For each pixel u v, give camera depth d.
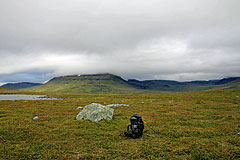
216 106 31.86
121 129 15.34
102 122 18.61
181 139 11.88
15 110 28.19
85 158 8.69
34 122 18.25
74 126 16.52
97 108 22.05
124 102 44.44
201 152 9.25
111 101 48.16
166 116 22.31
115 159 8.53
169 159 8.52
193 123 17.62
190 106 33.03
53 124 17.33
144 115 23.20
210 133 13.52
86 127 16.19
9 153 9.30
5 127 15.41
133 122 12.56
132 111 27.41
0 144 10.80
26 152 9.53
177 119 20.06
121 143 11.09
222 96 51.44
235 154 8.90
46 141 11.62
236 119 19.70
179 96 60.38
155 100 49.44
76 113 25.78
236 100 40.97
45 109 30.30
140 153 9.30
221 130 14.47
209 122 18.05
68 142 11.41
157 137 12.64
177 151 9.55
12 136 12.71
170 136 12.88
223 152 9.20
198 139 11.89
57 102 45.00
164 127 15.95
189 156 8.81
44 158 8.66
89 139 12.16
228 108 29.00
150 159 8.59
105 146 10.47
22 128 15.20
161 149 9.88
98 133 13.77
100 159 8.62
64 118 21.28
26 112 26.20
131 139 12.16
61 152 9.48
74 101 48.44
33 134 13.34
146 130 14.80
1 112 25.86
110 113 21.47
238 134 13.02
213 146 10.26
